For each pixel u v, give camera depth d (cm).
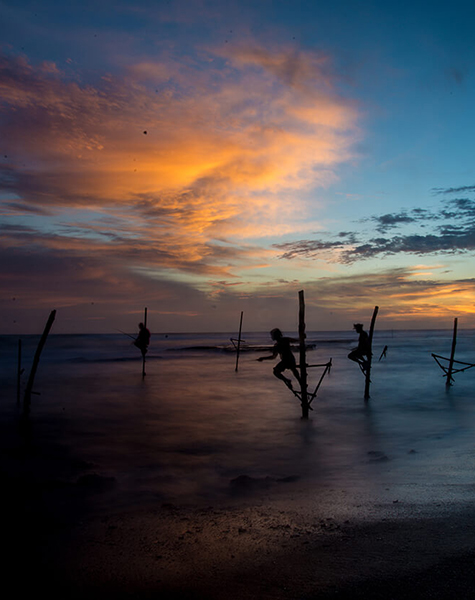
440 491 505
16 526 429
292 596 274
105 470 684
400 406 1322
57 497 538
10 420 1086
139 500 530
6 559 348
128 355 3803
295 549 347
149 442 881
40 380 1936
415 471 622
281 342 1195
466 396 1527
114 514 469
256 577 302
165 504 497
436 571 296
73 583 306
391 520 407
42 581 310
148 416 1155
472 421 1070
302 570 309
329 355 3959
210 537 383
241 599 273
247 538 377
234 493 554
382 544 348
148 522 432
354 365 2869
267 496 530
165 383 1892
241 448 831
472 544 338
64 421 1081
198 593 284
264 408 1292
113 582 305
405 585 279
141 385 1814
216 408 1287
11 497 536
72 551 362
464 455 712
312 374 2300
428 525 387
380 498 489
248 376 2206
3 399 1414
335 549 342
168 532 400
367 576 294
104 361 3097
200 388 1738
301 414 1195
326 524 404
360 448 820
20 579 314
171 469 689
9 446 839
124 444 864
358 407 1308
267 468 693
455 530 371
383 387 1772
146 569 324
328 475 637
